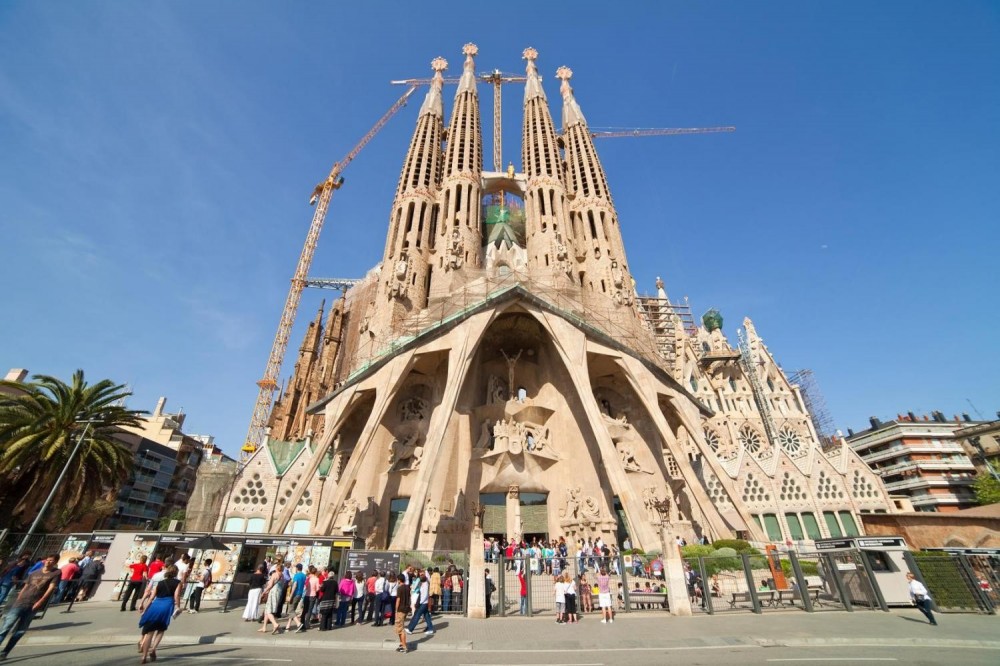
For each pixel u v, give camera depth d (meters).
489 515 39.47
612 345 42.12
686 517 42.03
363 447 36.44
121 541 23.97
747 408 78.81
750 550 29.67
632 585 23.83
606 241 56.22
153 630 10.95
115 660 11.19
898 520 49.00
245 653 12.48
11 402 34.25
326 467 48.97
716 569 23.64
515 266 57.75
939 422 85.19
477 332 39.59
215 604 22.45
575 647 12.93
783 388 82.44
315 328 89.25
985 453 77.25
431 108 67.44
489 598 19.28
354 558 19.69
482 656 12.09
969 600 19.12
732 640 13.42
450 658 11.90
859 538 21.66
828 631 14.80
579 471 40.16
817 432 89.31
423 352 40.47
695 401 46.56
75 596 21.69
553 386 44.66
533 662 11.35
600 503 38.25
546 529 39.00
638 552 31.53
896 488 81.81
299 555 22.69
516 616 19.00
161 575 19.30
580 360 39.22
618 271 52.78
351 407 41.09
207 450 92.50
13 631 11.09
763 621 16.95
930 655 11.77
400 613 13.09
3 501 32.62
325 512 34.41
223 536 22.88
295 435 77.12
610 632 15.12
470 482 39.84
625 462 41.16
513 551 29.91
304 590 16.89
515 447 40.19
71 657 11.47
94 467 35.03
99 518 54.56
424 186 58.50
